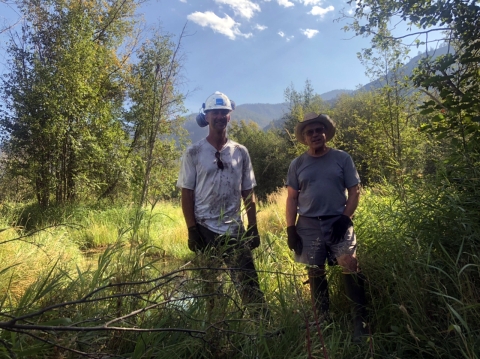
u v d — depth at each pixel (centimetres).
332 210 310
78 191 1206
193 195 313
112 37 1442
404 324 245
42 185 1115
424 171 427
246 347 203
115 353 193
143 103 1503
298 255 327
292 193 337
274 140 2597
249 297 253
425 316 233
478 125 330
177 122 1630
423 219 298
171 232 878
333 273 325
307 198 319
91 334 187
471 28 341
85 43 1167
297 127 337
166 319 204
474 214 282
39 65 1092
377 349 232
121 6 1384
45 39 1188
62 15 1194
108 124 1334
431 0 377
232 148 316
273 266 361
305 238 318
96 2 1399
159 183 1576
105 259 245
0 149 1077
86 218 1019
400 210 338
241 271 246
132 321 202
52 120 1071
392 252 299
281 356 205
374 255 322
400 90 739
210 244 294
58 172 1171
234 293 238
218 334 198
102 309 210
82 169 1213
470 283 234
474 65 346
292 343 218
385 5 407
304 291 325
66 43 1164
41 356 175
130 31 1491
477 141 326
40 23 1173
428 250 258
